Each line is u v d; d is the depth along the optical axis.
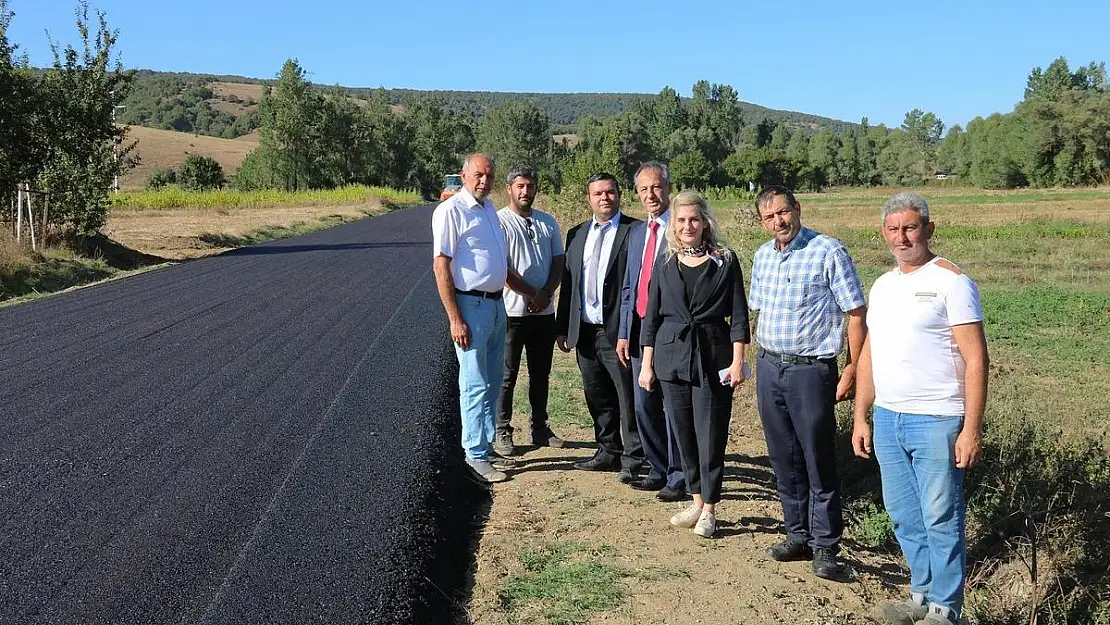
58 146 19.27
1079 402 8.38
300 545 4.61
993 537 5.16
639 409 5.78
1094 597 4.45
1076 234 28.81
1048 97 89.88
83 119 19.75
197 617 3.85
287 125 85.44
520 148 103.44
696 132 119.38
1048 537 4.80
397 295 13.98
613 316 6.01
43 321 11.51
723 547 4.94
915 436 3.97
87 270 17.16
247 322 11.45
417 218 41.69
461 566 4.84
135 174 107.94
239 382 8.16
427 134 98.81
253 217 36.84
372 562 4.42
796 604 4.27
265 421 6.88
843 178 128.50
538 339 6.88
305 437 6.48
